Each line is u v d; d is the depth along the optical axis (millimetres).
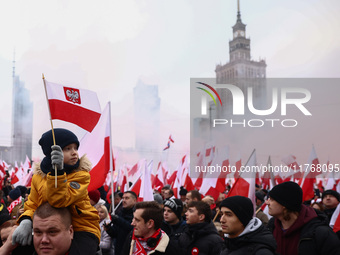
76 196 2350
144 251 4285
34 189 2484
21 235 2414
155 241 4262
